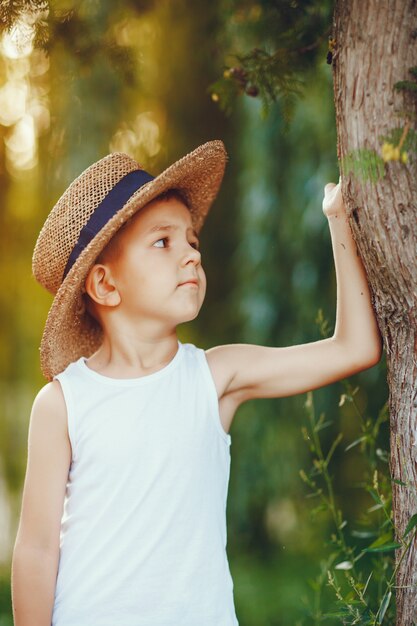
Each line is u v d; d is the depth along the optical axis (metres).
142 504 1.64
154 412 1.68
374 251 1.52
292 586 3.98
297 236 3.83
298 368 1.71
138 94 4.25
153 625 1.59
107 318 1.76
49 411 1.71
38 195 4.30
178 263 1.70
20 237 4.57
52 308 1.74
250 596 3.93
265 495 4.28
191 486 1.66
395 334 1.58
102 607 1.61
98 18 2.29
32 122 4.06
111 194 1.76
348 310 1.66
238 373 1.74
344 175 1.54
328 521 4.23
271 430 4.21
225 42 3.10
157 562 1.62
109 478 1.66
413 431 1.55
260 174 3.91
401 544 1.53
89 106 3.97
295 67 2.07
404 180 1.46
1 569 4.26
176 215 1.73
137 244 1.69
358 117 1.49
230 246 4.87
